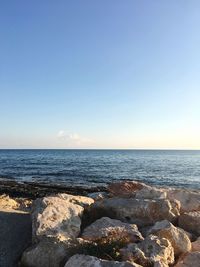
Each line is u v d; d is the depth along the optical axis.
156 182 47.38
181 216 12.78
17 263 10.52
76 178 50.34
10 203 19.91
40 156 135.62
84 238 10.93
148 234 11.18
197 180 50.25
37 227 11.02
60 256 9.77
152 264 9.20
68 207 12.52
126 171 62.97
